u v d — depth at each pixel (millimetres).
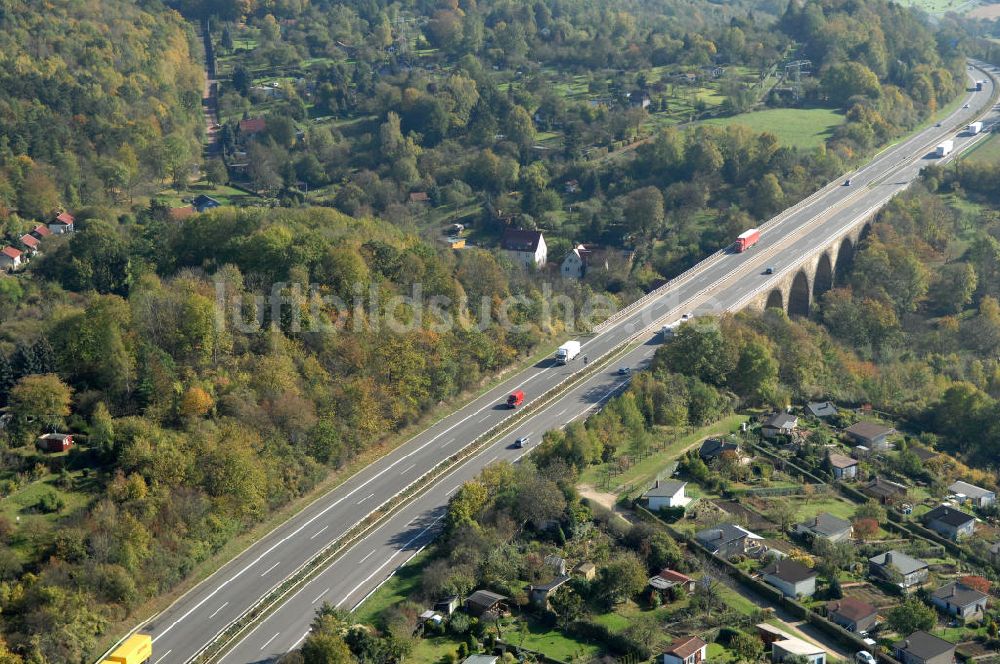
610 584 167375
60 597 155875
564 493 191250
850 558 183750
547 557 177125
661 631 161125
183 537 174375
